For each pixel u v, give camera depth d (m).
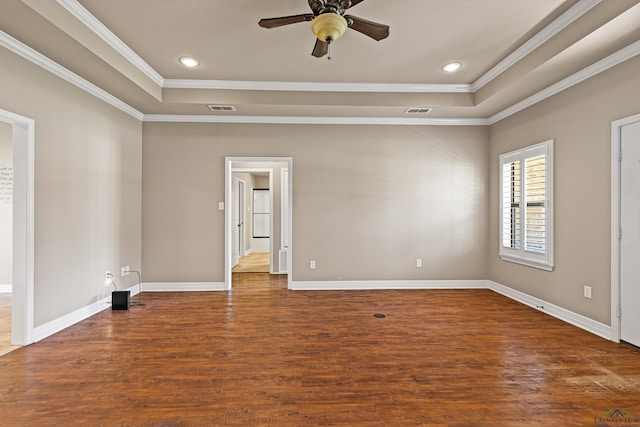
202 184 4.67
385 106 4.19
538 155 3.74
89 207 3.52
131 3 2.50
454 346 2.80
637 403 1.97
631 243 2.71
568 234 3.35
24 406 1.93
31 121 2.76
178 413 1.87
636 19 2.25
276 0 2.48
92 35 2.75
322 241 4.76
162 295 4.43
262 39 3.05
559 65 2.99
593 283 3.07
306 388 2.14
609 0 2.29
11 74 2.58
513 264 4.28
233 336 3.01
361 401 2.00
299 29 2.89
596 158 3.01
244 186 8.43
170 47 3.20
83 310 3.45
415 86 4.15
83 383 2.18
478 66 3.65
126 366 2.42
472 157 4.82
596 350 2.69
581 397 2.03
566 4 2.53
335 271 4.78
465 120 4.79
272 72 3.79
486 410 1.91
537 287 3.84
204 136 4.66
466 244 4.85
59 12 2.38
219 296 4.39
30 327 2.79
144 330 3.15
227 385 2.17
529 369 2.39
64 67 3.06
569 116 3.31
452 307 3.91
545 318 3.51
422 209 4.81
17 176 2.75
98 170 3.66
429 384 2.19
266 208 9.50
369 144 4.77
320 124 4.73
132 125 4.34
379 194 4.78
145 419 1.82
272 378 2.27
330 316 3.58
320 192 4.75
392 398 2.03
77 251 3.35
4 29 2.40
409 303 4.08
